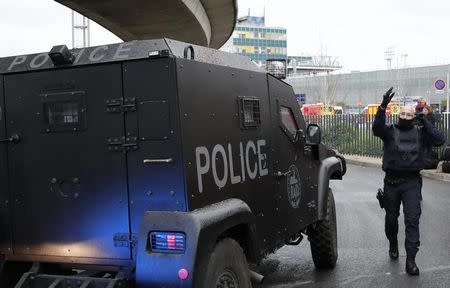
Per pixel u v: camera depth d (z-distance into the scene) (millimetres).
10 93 4129
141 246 3549
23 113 4098
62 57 3885
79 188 3959
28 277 3994
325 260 6879
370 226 9516
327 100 67375
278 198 5121
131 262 3828
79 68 3904
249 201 4488
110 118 3818
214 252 3688
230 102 4305
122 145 3781
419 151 6754
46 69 3996
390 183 6965
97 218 3914
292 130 5672
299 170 5781
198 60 3994
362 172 18906
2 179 4191
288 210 5379
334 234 6945
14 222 4184
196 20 23031
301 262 7336
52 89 3996
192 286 3408
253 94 4746
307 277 6609
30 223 4133
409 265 6637
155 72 3678
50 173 4039
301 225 5750
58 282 3844
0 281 4203
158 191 3713
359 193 13602
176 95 3633
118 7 20266
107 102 3812
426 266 6977
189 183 3682
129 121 3768
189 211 3641
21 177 4137
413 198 6773
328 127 27641
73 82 3926
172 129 3650
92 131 3883
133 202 3791
